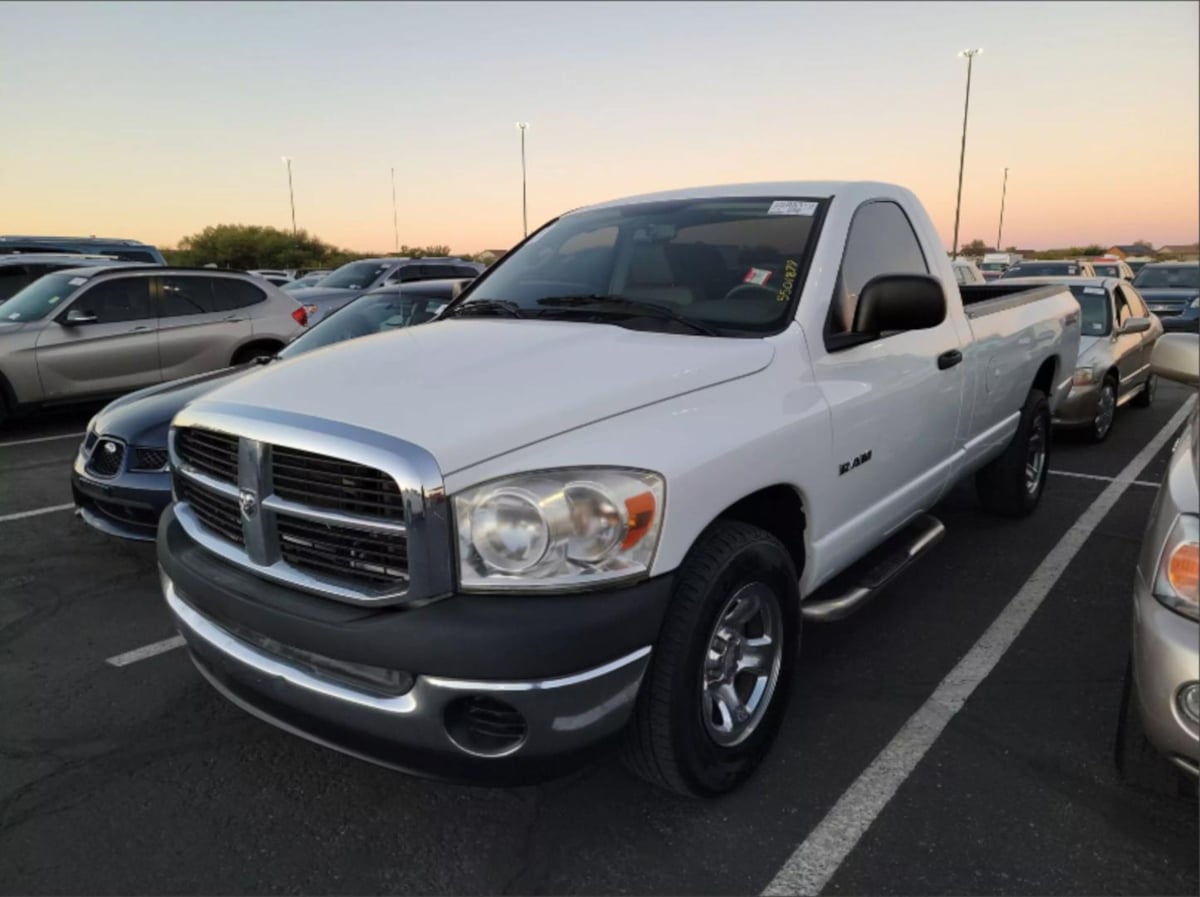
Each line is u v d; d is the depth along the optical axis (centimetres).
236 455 265
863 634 408
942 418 407
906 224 407
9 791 301
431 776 239
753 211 370
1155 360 306
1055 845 265
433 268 1714
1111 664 379
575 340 301
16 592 476
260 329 1024
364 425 238
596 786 297
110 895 253
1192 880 251
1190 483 252
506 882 256
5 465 773
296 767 314
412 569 227
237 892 254
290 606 246
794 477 294
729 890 250
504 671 221
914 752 314
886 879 253
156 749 326
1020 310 509
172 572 283
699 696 263
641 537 238
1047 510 595
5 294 1168
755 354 297
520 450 232
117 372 938
